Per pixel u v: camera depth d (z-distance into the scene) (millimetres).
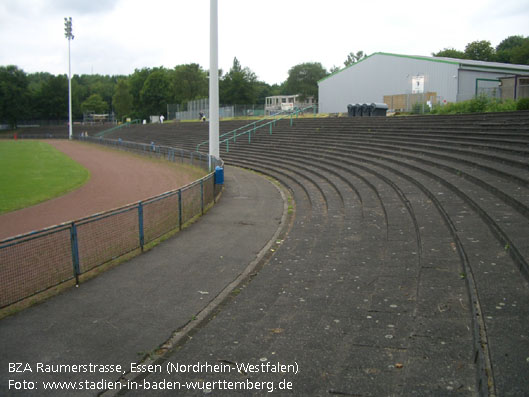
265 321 5957
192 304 7254
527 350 4129
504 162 11648
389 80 43344
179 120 72000
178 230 12461
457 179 11703
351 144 22828
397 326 5316
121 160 38969
